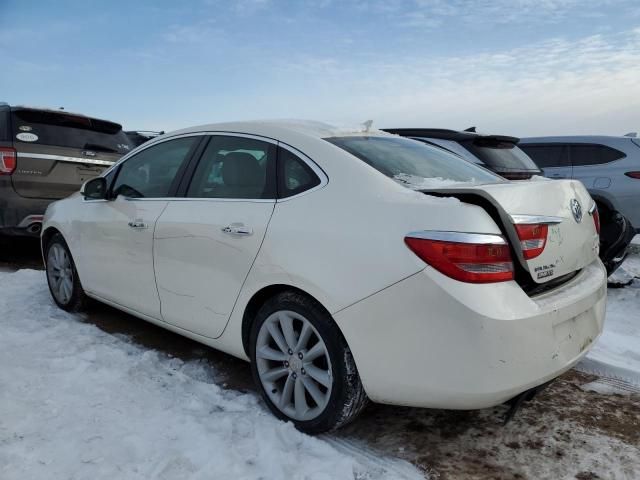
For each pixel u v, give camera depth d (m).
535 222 2.20
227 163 3.00
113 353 3.38
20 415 2.56
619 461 2.41
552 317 2.18
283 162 2.73
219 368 3.36
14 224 5.70
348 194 2.42
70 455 2.27
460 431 2.65
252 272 2.63
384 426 2.69
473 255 2.05
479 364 2.03
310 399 2.62
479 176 3.02
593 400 3.00
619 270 5.64
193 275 2.99
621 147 7.05
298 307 2.49
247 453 2.37
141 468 2.21
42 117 5.89
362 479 2.23
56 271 4.39
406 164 2.75
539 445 2.54
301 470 2.25
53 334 3.73
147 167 3.56
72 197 4.34
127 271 3.51
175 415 2.65
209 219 2.89
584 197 2.69
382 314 2.18
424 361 2.12
